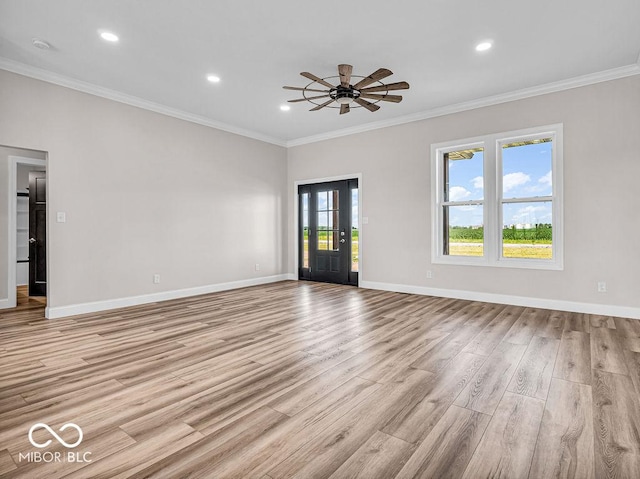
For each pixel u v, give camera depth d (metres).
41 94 3.95
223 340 3.22
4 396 2.15
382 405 2.03
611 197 4.02
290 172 7.11
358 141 6.11
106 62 3.77
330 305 4.70
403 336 3.31
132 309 4.50
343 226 6.46
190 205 5.44
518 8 2.89
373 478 1.43
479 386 2.26
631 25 3.13
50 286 4.04
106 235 4.49
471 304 4.72
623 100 3.94
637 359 2.68
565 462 1.52
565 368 2.53
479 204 5.07
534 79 4.22
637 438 1.68
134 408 2.01
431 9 2.90
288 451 1.61
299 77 4.14
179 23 3.07
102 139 4.45
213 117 5.59
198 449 1.63
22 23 3.05
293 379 2.38
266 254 6.69
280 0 2.77
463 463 1.52
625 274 3.96
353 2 2.80
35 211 5.40
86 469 1.49
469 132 4.97
